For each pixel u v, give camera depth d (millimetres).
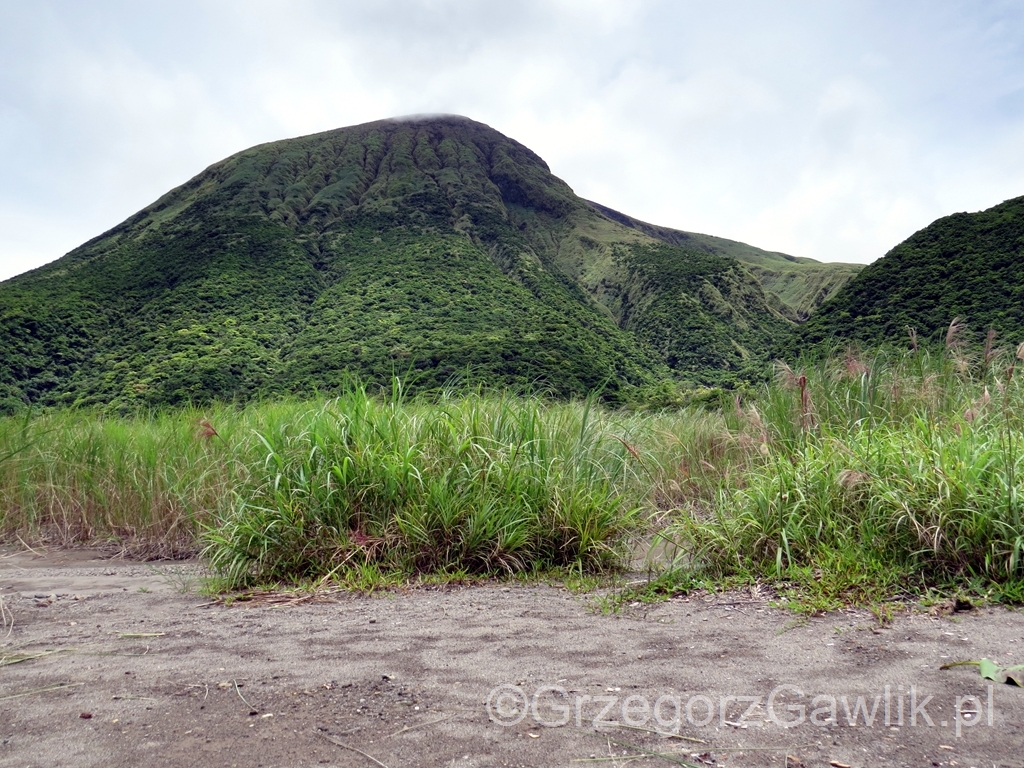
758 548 4078
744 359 95562
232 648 2924
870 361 6504
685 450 6453
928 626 2881
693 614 3301
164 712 2170
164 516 6441
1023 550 3348
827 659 2531
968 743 1828
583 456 5332
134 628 3344
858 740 1864
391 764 1769
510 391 5980
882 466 4113
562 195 197125
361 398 5207
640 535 5004
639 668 2506
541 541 4664
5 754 1872
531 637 2979
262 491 4855
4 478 7098
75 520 6801
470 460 4902
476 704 2186
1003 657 2467
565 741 1895
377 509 4695
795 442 5574
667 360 95188
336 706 2195
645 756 1797
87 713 2164
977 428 4633
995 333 6164
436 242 116000
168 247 112250
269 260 104375
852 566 3596
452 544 4535
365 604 3771
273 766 1770
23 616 3689
